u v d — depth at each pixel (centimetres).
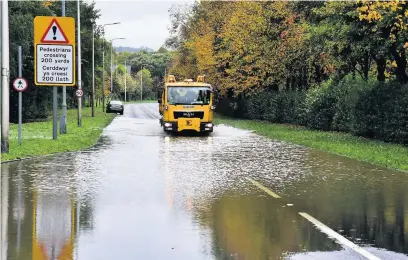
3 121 2262
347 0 2752
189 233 967
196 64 7388
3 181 1582
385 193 1395
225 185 1516
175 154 2380
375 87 3122
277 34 4919
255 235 955
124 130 4153
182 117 3719
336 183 1564
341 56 3431
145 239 926
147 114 7794
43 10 5456
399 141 2808
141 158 2212
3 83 2262
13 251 854
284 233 970
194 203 1248
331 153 2444
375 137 3153
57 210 1168
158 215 1117
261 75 5225
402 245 891
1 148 2255
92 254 836
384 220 1079
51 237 941
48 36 2881
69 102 9181
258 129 4241
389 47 2855
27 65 5709
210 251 851
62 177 1662
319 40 3600
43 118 6600
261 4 4994
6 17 2264
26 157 2214
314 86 4647
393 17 2423
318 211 1166
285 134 3559
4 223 1047
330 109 3925
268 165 1992
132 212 1146
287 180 1619
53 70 2900
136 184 1525
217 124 5250
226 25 5728
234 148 2689
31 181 1584
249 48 5097
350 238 937
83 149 2616
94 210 1167
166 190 1426
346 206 1222
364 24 2798
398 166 1908
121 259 809
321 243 902
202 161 2111
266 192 1405
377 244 898
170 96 3747
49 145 2633
